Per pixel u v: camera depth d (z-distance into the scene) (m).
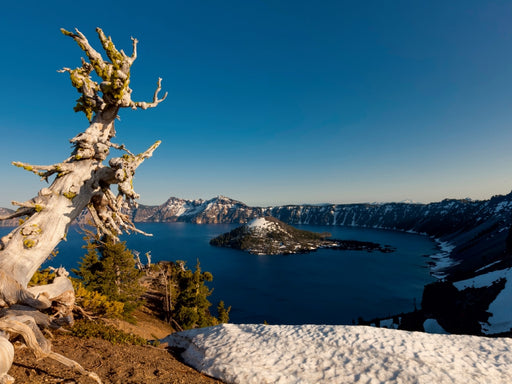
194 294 45.75
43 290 9.62
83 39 8.72
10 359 5.79
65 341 11.68
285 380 10.56
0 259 7.60
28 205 8.45
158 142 10.38
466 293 92.62
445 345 12.75
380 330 14.73
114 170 9.34
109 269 35.66
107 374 8.99
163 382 9.36
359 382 10.02
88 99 9.53
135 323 35.03
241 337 14.95
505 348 12.30
